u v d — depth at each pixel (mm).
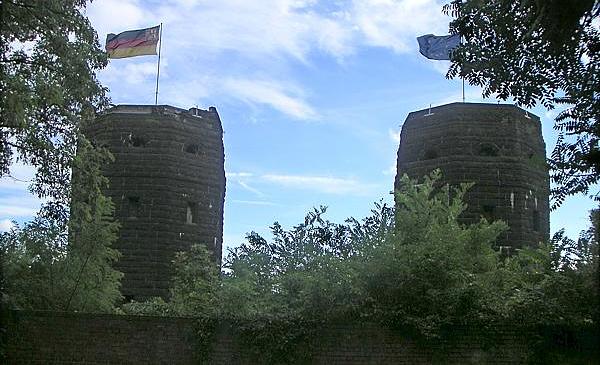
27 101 17641
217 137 37312
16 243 19750
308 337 17859
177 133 35531
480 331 17688
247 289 18453
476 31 14555
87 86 20156
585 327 17344
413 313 18141
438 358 17641
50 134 19969
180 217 34656
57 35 19516
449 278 18391
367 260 18797
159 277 33281
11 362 17344
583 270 18172
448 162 34469
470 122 34969
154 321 17953
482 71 14719
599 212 16312
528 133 35625
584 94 14312
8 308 17656
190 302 21094
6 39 18828
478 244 20625
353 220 19656
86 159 21031
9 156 19094
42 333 17656
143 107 35781
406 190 21828
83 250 20766
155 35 37688
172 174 34781
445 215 20875
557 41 13297
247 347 17906
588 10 12586
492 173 34094
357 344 17859
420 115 36594
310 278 18328
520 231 33438
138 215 34000
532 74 14492
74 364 17578
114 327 17844
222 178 37375
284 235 20188
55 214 20281
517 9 13867
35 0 18953
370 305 18172
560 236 19375
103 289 20922
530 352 17438
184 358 17828
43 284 19672
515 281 19469
